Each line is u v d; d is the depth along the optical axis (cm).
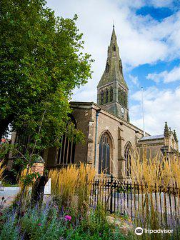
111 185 693
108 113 2277
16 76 1000
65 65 1419
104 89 5106
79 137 1653
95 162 1866
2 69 991
